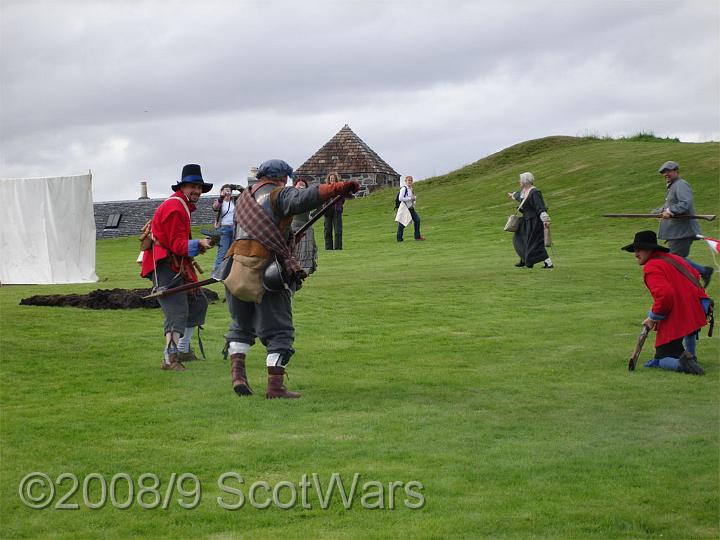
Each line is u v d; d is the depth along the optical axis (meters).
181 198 10.11
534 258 19.70
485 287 17.06
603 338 12.07
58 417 8.09
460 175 48.00
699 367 9.95
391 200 44.75
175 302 10.07
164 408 8.40
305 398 8.82
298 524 5.87
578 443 7.43
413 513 6.01
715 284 16.94
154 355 10.95
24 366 10.18
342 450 7.21
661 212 15.59
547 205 34.50
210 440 7.45
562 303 15.24
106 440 7.44
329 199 8.45
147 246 10.19
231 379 9.63
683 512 6.02
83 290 18.72
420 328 13.04
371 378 9.77
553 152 46.91
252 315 8.96
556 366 10.37
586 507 6.09
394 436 7.59
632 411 8.41
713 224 27.53
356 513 6.02
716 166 34.88
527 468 6.82
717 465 6.89
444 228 33.12
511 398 8.87
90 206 21.38
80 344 11.49
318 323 13.45
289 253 8.67
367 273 20.22
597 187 36.22
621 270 19.12
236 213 8.77
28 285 20.69
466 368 10.31
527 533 5.68
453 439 7.51
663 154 39.41
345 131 61.41
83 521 5.92
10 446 7.26
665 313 10.14
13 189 21.19
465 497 6.27
